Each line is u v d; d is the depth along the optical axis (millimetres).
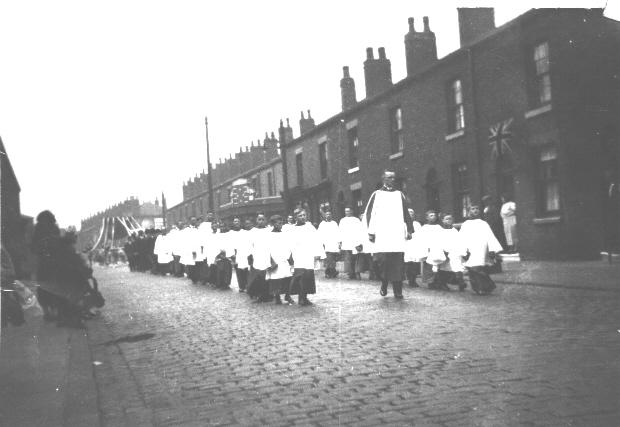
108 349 7723
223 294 14945
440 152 21734
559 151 16750
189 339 8141
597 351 5863
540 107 17219
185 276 24375
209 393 5227
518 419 4027
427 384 5031
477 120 19719
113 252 55000
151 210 89875
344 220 17953
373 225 11719
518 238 18312
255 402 4852
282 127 29328
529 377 5055
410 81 23297
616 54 17031
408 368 5625
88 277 9609
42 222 9453
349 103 29453
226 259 16703
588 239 16453
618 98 17016
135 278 25047
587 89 16828
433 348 6441
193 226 19828
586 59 16875
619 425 3820
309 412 4484
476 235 11383
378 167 25891
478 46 19578
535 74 17656
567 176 16609
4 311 7672
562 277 12484
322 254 11578
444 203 21703
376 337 7320
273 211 40188
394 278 11523
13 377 5840
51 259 9320
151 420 4516
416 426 4023
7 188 12961
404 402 4574
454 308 9516
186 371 6156
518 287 11859
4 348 7477
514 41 18078
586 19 16969
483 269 11469
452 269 12344
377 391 4922
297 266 11453
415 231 14414
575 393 4531
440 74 21609
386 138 25219
